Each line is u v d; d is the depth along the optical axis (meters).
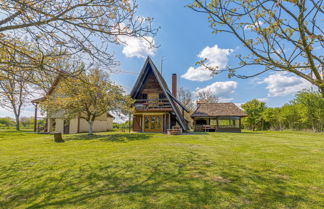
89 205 2.67
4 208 2.67
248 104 28.95
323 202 2.66
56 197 3.00
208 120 23.05
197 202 2.69
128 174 4.11
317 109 20.86
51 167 4.86
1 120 26.86
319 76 1.86
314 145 8.63
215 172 4.18
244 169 4.41
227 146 8.35
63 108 12.67
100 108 13.80
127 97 14.79
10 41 2.83
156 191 3.13
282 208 2.50
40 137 14.17
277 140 11.00
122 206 2.61
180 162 5.17
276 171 4.22
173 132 15.06
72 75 2.93
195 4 2.26
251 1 2.02
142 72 18.58
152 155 6.21
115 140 11.15
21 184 3.62
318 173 4.05
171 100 18.91
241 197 2.85
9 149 8.23
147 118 19.08
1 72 3.03
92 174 4.18
